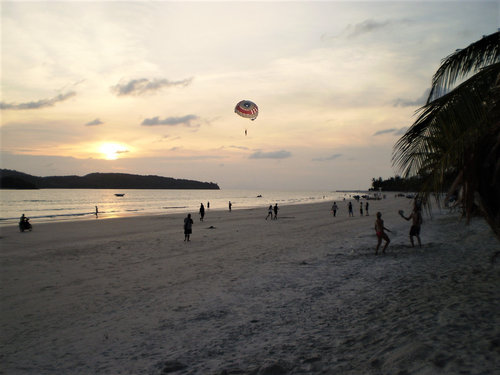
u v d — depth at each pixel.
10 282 9.44
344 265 10.47
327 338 4.84
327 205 65.12
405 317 5.23
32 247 16.27
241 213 43.03
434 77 5.07
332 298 7.08
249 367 4.10
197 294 7.94
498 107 3.86
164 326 5.99
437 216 24.78
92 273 10.49
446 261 9.91
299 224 26.44
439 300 5.95
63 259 12.97
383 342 4.30
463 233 15.59
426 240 14.73
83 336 5.66
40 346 5.29
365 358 3.89
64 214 46.16
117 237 20.03
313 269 10.11
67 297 7.97
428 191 3.84
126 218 36.47
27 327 6.12
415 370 3.33
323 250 13.59
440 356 3.54
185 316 6.47
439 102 4.02
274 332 5.38
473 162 4.35
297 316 6.10
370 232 19.28
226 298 7.54
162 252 14.31
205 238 18.78
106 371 4.39
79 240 18.81
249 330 5.57
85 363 4.66
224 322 6.05
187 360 4.55
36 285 9.09
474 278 7.43
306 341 4.83
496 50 4.75
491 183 4.39
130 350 5.04
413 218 13.16
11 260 12.84
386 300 6.50
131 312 6.82
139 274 10.23
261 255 12.91
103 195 159.25
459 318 4.79
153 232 22.67
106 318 6.51
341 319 5.69
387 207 51.53
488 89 3.93
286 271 10.00
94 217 39.75
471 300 5.67
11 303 7.54
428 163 3.91
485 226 16.75
